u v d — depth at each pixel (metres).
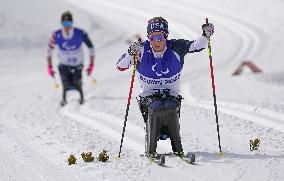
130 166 17.62
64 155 20.34
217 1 152.50
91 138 23.75
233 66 73.12
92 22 132.38
